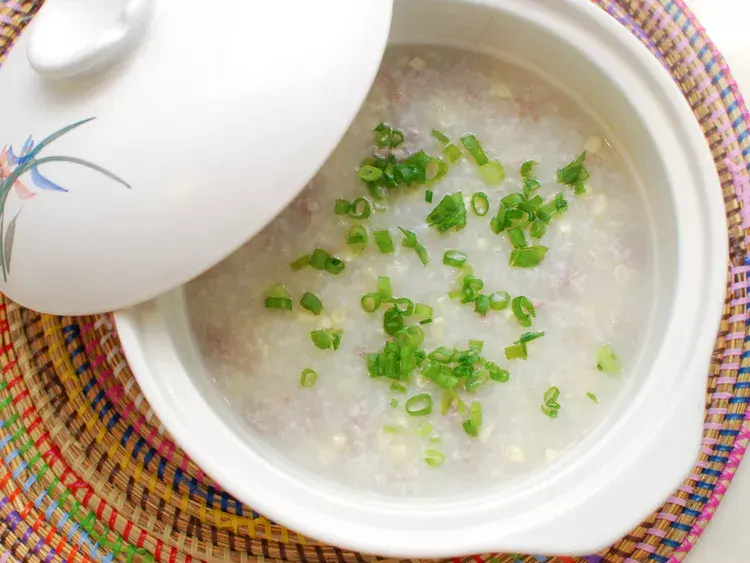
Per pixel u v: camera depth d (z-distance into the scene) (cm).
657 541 35
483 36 37
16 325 37
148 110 28
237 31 28
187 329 36
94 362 37
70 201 29
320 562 35
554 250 36
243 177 28
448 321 36
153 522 35
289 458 34
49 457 35
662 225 34
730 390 36
